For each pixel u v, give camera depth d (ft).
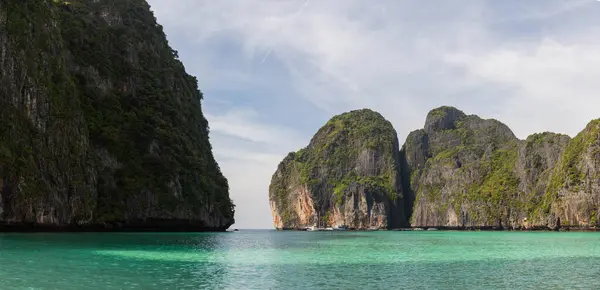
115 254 114.83
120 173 245.24
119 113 266.77
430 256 129.18
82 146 224.94
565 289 75.36
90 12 298.56
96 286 70.38
